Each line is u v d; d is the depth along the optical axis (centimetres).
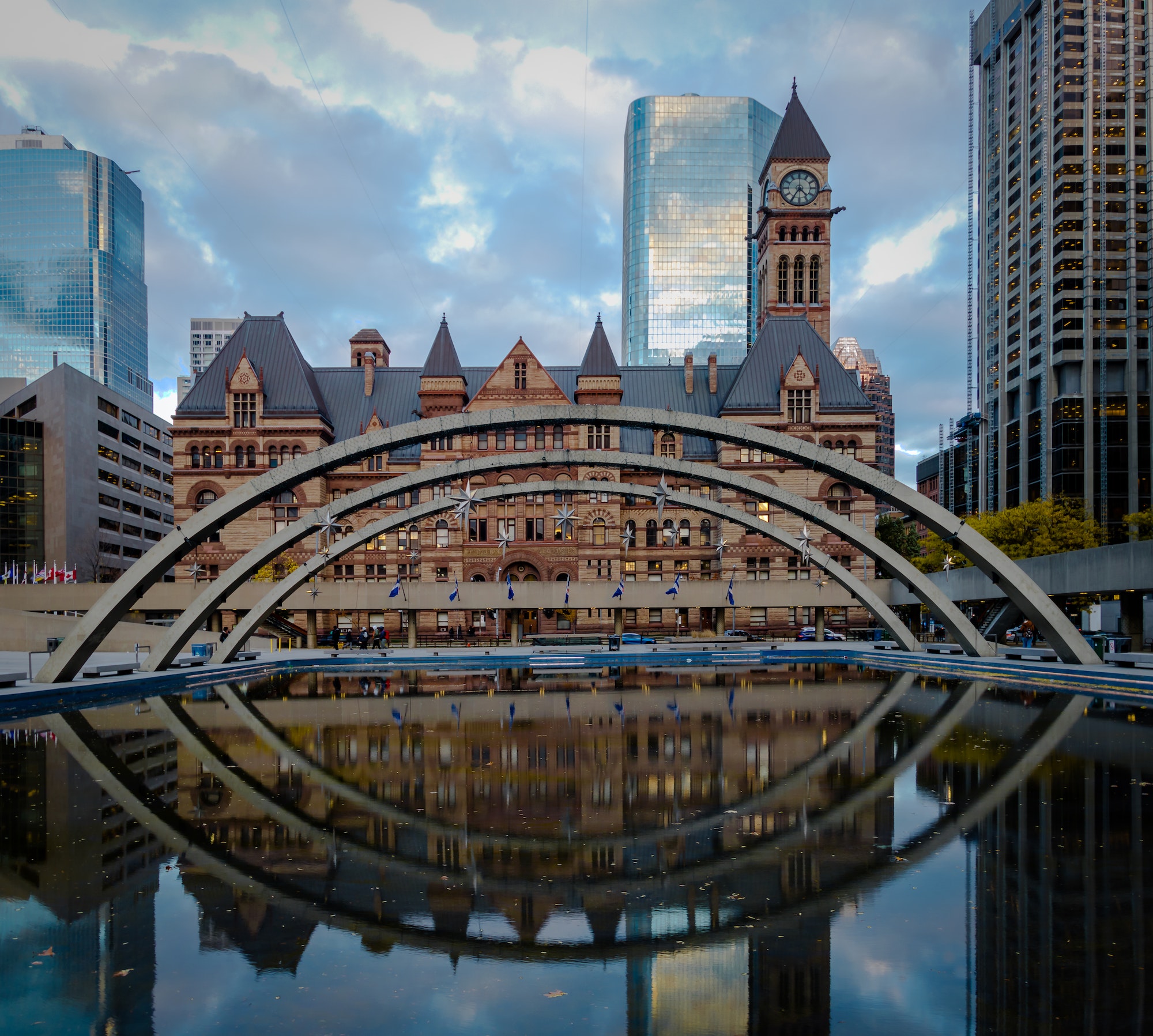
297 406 7306
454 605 5744
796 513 4172
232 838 1273
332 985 788
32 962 846
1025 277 13062
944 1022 696
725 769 1769
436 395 7481
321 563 4506
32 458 10325
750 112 18538
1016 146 13475
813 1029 691
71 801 1523
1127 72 12238
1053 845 1202
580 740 2144
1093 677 3147
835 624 7312
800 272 9838
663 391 8144
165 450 13800
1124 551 3812
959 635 4094
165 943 891
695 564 7525
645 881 1069
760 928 909
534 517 7338
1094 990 755
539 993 769
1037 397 12731
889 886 1041
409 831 1307
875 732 2230
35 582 8581
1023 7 13125
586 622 7388
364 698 3158
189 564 7094
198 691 3444
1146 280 12062
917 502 3459
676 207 18300
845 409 7388
